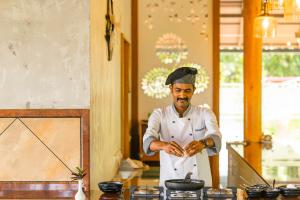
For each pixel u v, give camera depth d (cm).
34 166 411
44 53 416
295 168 540
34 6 416
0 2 416
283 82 1491
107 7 571
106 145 564
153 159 1084
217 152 375
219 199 333
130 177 685
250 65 874
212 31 1148
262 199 339
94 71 445
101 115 507
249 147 796
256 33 756
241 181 676
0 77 417
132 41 1135
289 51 1401
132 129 1125
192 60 1151
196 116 392
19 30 416
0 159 411
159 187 350
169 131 394
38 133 412
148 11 1153
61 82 417
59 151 411
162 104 1153
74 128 411
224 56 1714
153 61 1155
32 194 396
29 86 417
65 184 408
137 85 1137
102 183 362
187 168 393
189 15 1151
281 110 1465
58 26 416
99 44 488
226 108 1511
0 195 393
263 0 750
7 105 417
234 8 1305
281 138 1363
